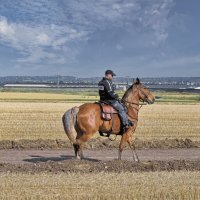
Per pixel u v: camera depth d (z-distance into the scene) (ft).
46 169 55.57
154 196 40.27
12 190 42.22
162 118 163.63
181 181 46.91
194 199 39.81
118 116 61.82
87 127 60.23
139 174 51.52
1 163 59.52
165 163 60.59
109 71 62.39
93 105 61.46
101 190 42.27
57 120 150.20
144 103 65.82
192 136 110.11
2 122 139.44
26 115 170.50
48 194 40.78
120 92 283.18
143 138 103.19
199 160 65.10
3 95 437.99
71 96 435.53
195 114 186.91
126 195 40.37
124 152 76.13
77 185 44.68
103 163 59.47
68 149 79.30
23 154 72.84
